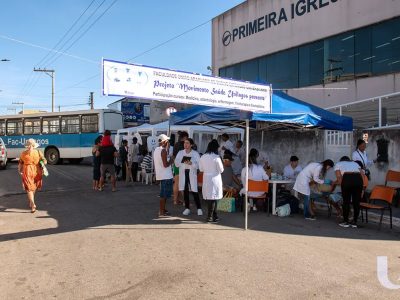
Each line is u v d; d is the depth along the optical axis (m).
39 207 10.67
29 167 9.91
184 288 5.09
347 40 17.14
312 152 14.77
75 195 12.79
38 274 5.61
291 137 15.67
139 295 4.88
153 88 6.96
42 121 26.25
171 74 7.14
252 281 5.34
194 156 9.65
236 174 12.03
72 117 25.50
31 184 9.95
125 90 6.67
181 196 11.80
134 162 16.83
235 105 7.97
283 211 9.72
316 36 18.44
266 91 8.49
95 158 14.05
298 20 19.34
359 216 9.78
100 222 8.84
